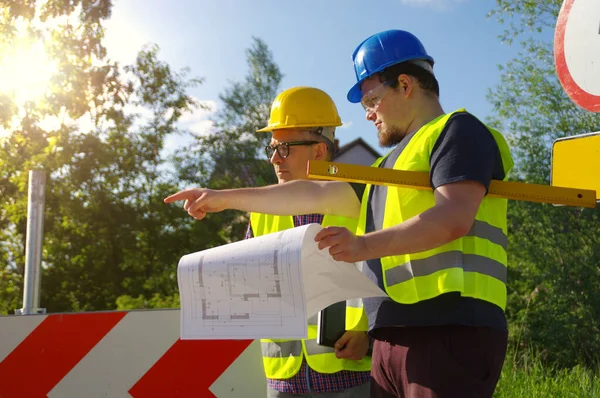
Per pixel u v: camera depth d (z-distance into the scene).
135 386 3.41
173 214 19.50
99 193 18.77
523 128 11.55
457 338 2.07
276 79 24.17
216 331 2.05
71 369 3.37
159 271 19.41
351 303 2.69
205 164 21.55
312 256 2.02
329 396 3.07
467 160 2.00
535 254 11.29
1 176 17.70
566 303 10.91
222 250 2.10
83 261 18.56
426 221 1.91
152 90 20.06
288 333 1.96
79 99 17.64
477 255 2.10
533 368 6.03
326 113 3.51
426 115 2.31
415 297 2.09
